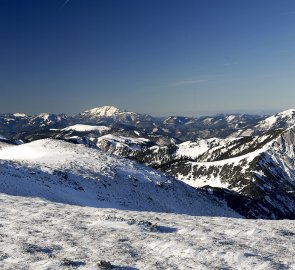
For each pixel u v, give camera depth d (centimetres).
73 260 1166
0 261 1141
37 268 1078
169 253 1284
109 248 1316
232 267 1163
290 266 1205
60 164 7019
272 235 1684
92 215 1988
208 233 1630
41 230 1578
